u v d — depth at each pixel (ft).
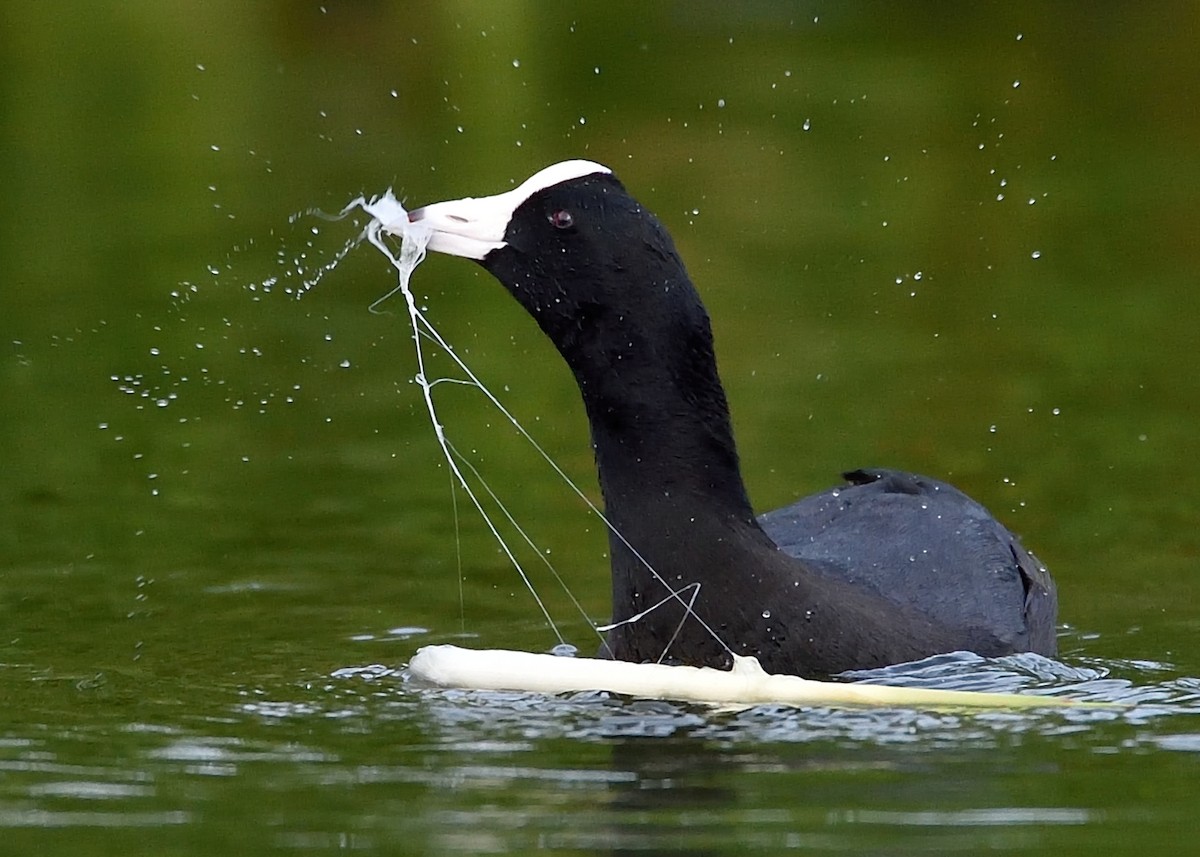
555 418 46.75
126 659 29.68
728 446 27.43
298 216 64.23
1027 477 41.86
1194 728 24.85
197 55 91.20
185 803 21.99
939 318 56.03
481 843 20.44
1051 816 21.18
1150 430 45.16
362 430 45.75
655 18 99.86
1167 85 87.56
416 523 38.93
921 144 76.48
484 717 25.67
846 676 27.14
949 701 25.85
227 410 47.32
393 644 31.07
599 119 76.69
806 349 52.65
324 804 21.89
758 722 25.07
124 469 42.29
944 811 21.49
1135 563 36.37
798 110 80.38
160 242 62.03
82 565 35.60
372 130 75.77
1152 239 64.54
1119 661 29.89
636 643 27.50
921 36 97.96
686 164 71.72
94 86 85.10
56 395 47.93
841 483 41.34
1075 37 97.81
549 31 95.45
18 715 26.09
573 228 26.94
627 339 26.89
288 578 35.12
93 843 20.68
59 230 63.77
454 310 57.16
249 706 26.55
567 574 35.88
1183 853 20.06
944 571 30.42
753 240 64.08
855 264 61.41
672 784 22.52
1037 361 51.39
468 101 79.82
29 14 97.60
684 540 27.07
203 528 38.19
